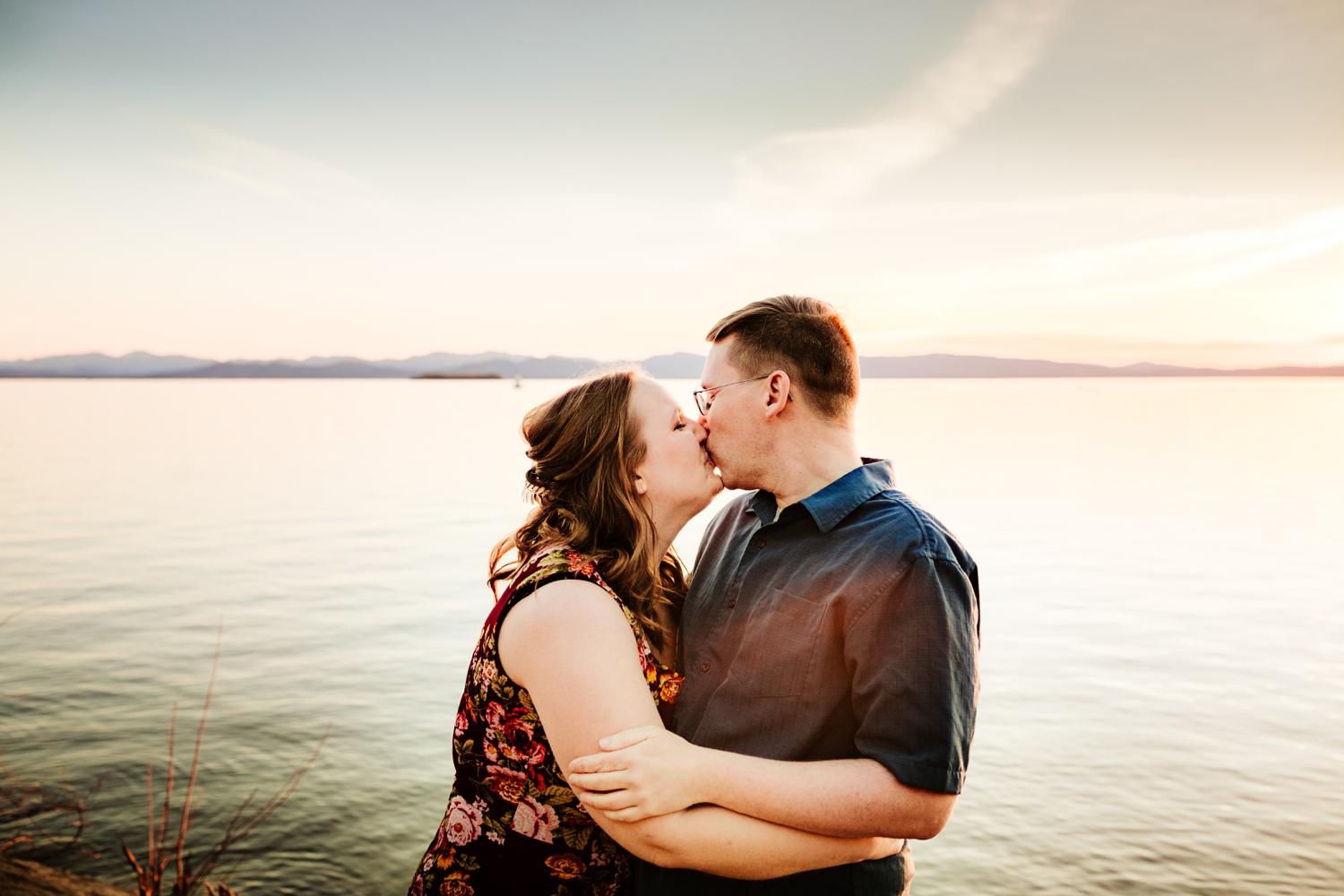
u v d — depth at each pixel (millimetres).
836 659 1681
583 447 1846
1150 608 19141
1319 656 15406
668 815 1459
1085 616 18391
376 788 8984
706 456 1930
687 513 1956
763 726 1725
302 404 143375
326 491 39000
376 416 108438
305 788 8906
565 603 1604
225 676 12797
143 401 148750
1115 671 14516
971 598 1652
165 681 12375
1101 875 7984
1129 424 93688
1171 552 26266
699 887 1696
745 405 1863
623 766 1448
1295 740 11383
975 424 89500
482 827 1737
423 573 21609
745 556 1885
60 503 33562
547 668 1572
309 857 7594
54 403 133750
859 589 1630
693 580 2098
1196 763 10586
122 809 7934
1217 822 9062
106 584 19453
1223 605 19547
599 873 1750
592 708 1530
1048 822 8984
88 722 10531
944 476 44688
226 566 21953
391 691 12328
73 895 4258
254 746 10000
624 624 1659
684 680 1910
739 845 1490
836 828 1519
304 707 11469
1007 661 15078
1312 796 9719
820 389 1838
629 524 1844
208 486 40062
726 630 1840
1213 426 92688
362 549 24828
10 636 14742
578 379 1978
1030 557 25250
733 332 1937
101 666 13039
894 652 1565
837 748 1700
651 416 1880
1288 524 31781
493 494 38594
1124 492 40000
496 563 1988
